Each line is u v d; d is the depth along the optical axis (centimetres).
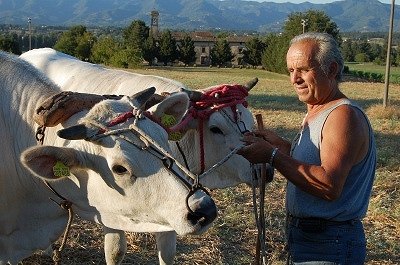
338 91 353
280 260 673
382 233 784
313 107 360
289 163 342
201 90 563
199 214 345
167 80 545
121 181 362
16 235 452
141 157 357
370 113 2172
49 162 358
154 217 368
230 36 11481
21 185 437
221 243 720
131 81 543
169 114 393
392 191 1003
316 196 339
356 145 333
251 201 894
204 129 537
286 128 1723
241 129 538
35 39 10906
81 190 396
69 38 7150
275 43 7662
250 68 8812
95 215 400
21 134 436
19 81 449
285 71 7100
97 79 555
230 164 540
